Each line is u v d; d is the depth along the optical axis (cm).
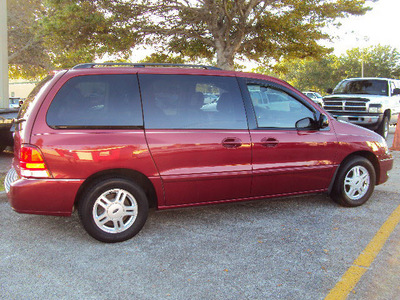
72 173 361
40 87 390
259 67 2253
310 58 2028
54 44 1834
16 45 2500
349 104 1229
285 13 1794
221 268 334
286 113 454
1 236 404
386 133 1258
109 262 345
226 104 421
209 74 422
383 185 614
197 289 300
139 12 1666
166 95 398
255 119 433
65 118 365
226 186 421
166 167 391
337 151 474
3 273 325
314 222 445
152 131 386
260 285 306
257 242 388
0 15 1012
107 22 1619
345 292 295
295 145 447
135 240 394
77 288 301
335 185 490
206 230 421
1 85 1033
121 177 383
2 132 844
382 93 1278
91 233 378
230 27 1789
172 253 364
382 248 374
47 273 325
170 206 408
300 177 457
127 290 298
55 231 418
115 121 377
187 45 1947
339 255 359
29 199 358
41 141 355
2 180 622
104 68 388
